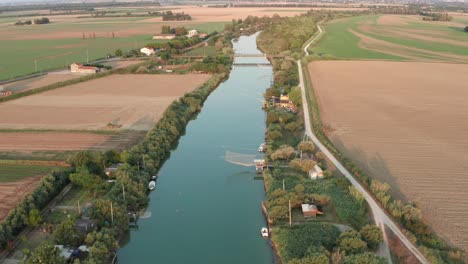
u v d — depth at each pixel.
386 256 69.56
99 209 79.75
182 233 81.50
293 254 70.75
